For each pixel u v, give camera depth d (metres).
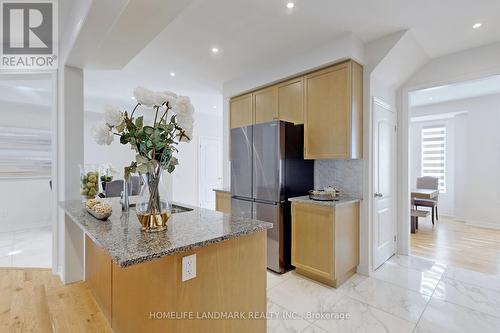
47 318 2.08
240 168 3.33
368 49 2.84
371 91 2.88
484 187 5.14
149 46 2.90
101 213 1.69
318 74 2.96
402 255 3.49
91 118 5.66
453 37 2.72
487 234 4.59
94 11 1.60
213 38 2.71
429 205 5.23
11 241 4.12
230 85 4.10
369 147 2.87
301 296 2.44
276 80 3.36
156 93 1.34
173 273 1.20
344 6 2.19
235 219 1.72
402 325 2.00
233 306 1.45
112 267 1.92
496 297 2.40
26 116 4.94
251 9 2.22
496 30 2.57
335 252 2.55
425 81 3.27
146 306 1.41
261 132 3.04
